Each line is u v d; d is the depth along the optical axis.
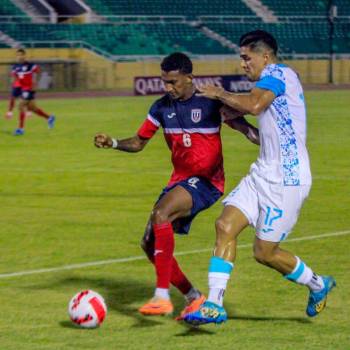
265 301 19.16
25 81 59.59
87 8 118.44
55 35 113.50
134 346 15.87
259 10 132.00
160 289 16.88
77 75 109.50
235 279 21.16
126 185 37.62
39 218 30.08
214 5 129.75
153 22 119.19
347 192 35.47
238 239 26.27
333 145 51.50
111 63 111.12
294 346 15.84
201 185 17.72
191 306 17.30
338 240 26.11
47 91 105.06
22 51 60.84
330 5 131.00
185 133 17.73
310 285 17.11
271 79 15.92
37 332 16.81
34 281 21.17
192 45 119.94
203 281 21.12
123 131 60.09
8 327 17.19
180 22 120.75
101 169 42.38
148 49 116.75
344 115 71.88
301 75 124.12
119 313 18.27
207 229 28.02
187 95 17.62
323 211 31.17
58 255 24.17
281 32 128.88
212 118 17.64
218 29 123.75
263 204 16.33
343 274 21.73
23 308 18.67
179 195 17.41
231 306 18.77
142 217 30.23
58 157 47.03
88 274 21.92
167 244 16.97
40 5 116.06
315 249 24.80
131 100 91.81
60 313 18.25
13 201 33.72
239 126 17.69
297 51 127.00
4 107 84.38
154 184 37.84
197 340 16.25
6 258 23.78
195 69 115.62
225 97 15.80
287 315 18.06
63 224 28.92
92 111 77.69
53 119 62.38
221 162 18.03
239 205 16.36
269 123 16.16
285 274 16.98
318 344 15.97
